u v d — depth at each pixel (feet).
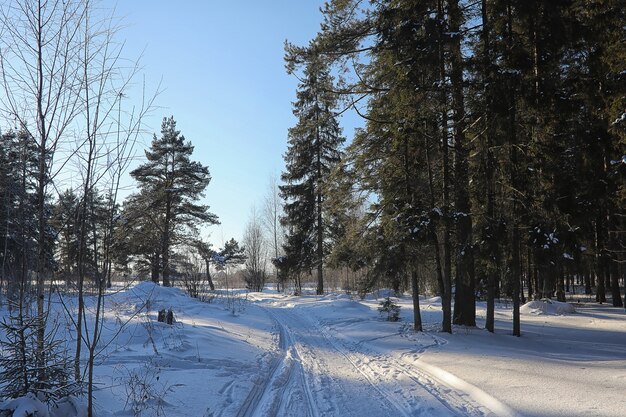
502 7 43.73
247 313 75.66
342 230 109.50
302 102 118.42
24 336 17.43
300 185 119.75
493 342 43.21
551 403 21.01
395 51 46.24
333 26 49.88
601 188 55.93
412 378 29.55
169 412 21.02
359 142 53.11
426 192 50.83
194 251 100.01
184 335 40.42
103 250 19.33
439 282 49.26
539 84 43.27
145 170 115.75
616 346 42.80
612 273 95.14
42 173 18.43
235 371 30.60
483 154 46.57
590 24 46.98
